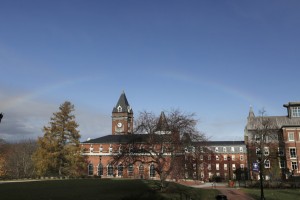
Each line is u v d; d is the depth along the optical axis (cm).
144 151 4872
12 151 10969
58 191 3788
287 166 9281
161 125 4847
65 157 8356
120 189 4441
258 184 6862
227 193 5366
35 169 8869
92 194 3691
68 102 8769
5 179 7606
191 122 5178
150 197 3931
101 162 11119
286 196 4766
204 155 5241
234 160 13488
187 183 8319
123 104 15600
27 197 3072
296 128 9525
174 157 4750
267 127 8831
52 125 8550
